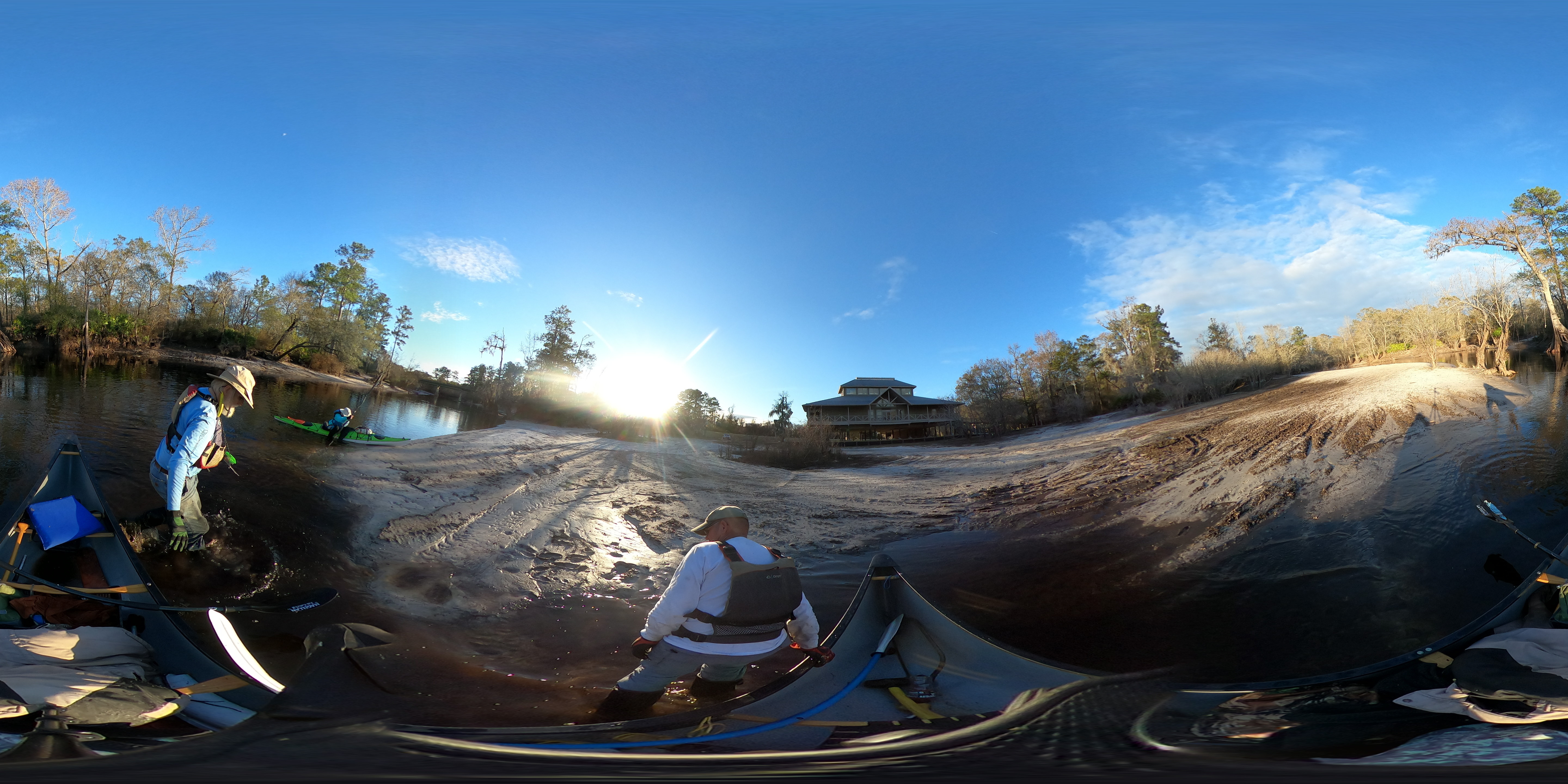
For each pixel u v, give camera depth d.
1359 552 5.55
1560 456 7.74
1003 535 7.59
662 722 2.11
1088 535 7.21
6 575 3.21
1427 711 2.15
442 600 4.57
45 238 46.97
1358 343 30.84
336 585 4.54
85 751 1.76
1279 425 13.86
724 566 2.80
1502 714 2.04
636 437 20.12
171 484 4.36
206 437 4.57
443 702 2.71
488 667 3.36
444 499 7.76
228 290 54.25
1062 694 2.45
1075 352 46.97
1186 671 3.59
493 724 2.53
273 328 51.56
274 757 1.40
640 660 3.75
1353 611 4.39
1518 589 3.38
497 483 9.32
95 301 45.84
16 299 46.53
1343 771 1.26
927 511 9.53
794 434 19.36
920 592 5.36
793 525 8.32
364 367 53.75
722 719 2.17
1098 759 1.46
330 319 51.03
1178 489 9.13
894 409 58.69
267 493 6.32
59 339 41.50
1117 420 27.48
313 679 2.71
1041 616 4.66
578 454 13.95
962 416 38.19
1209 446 12.86
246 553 4.78
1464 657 2.74
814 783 1.18
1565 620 3.18
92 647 2.62
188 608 2.98
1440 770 1.28
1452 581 4.80
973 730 1.94
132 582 3.41
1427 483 7.35
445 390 46.34
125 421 10.10
